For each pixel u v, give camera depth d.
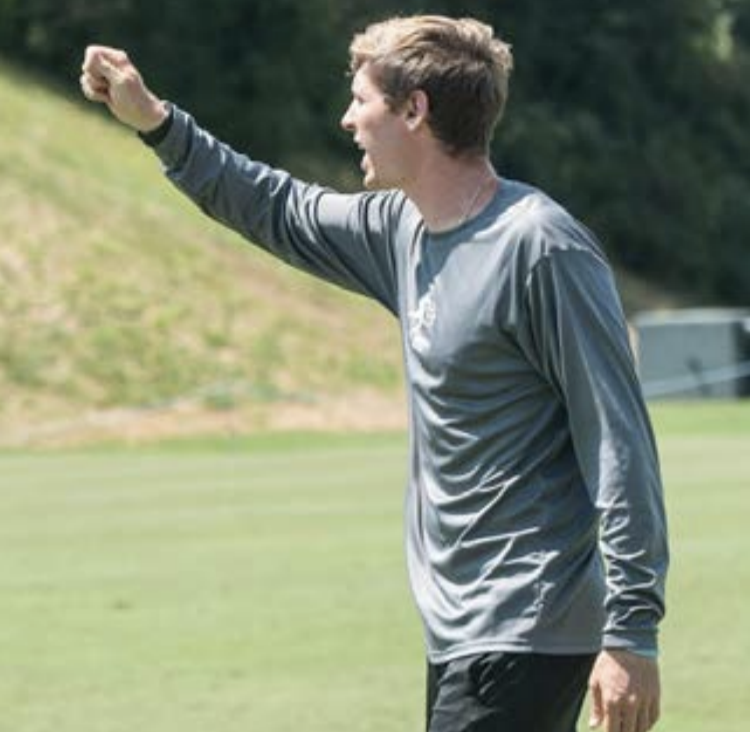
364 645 28.86
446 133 12.61
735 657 27.20
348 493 53.09
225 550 40.38
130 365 92.56
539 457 12.45
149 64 149.75
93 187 115.31
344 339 103.75
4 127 121.31
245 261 110.75
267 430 85.00
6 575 37.03
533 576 12.37
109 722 23.89
